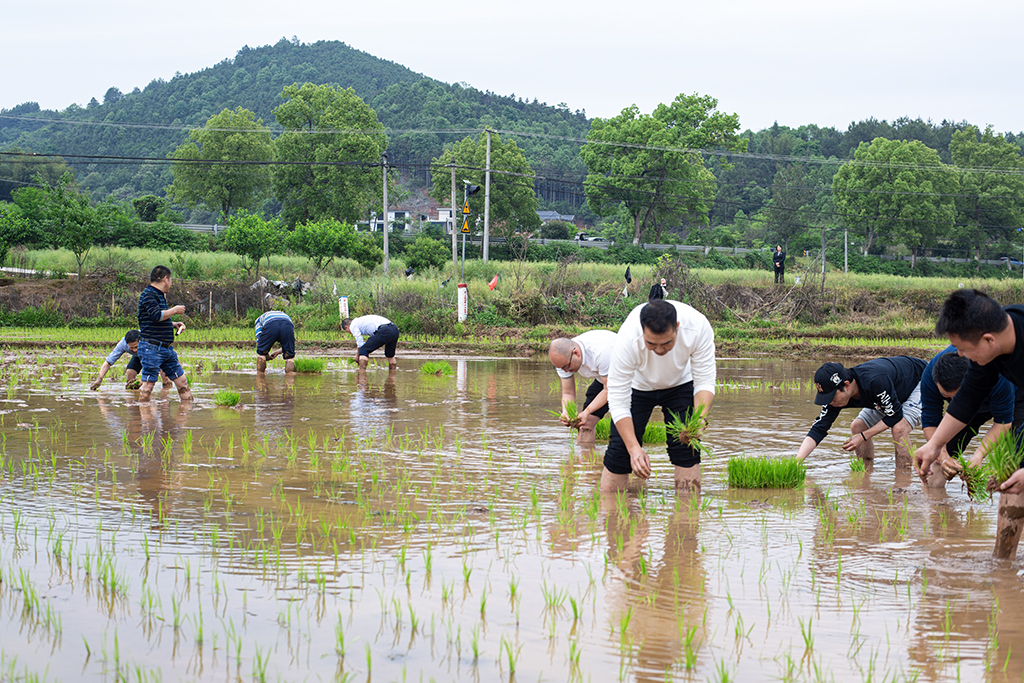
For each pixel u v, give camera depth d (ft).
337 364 57.41
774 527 17.33
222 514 18.07
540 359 64.44
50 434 28.12
